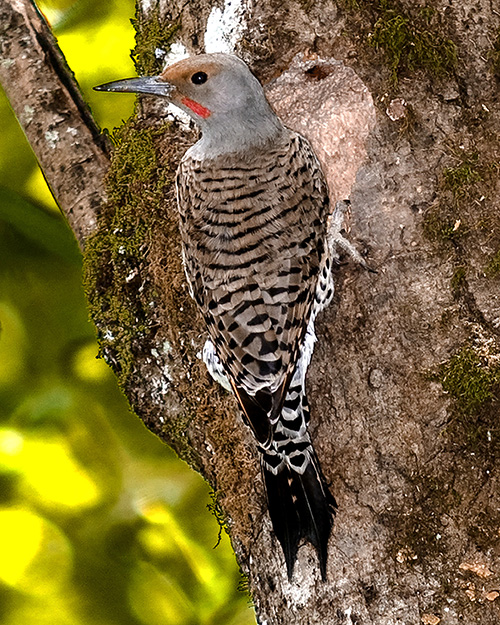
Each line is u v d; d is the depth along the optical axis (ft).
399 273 28.53
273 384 28.09
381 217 29.17
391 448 27.20
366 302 28.58
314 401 28.43
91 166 34.30
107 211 32.99
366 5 30.89
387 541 26.48
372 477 27.14
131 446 42.50
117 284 32.14
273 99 31.94
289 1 31.89
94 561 41.24
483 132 29.50
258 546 28.91
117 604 40.96
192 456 31.71
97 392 43.16
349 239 29.37
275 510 27.78
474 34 30.25
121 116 43.45
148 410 31.86
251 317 28.76
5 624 40.50
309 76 31.73
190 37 33.32
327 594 26.73
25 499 41.60
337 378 28.30
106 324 32.17
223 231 29.84
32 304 44.83
